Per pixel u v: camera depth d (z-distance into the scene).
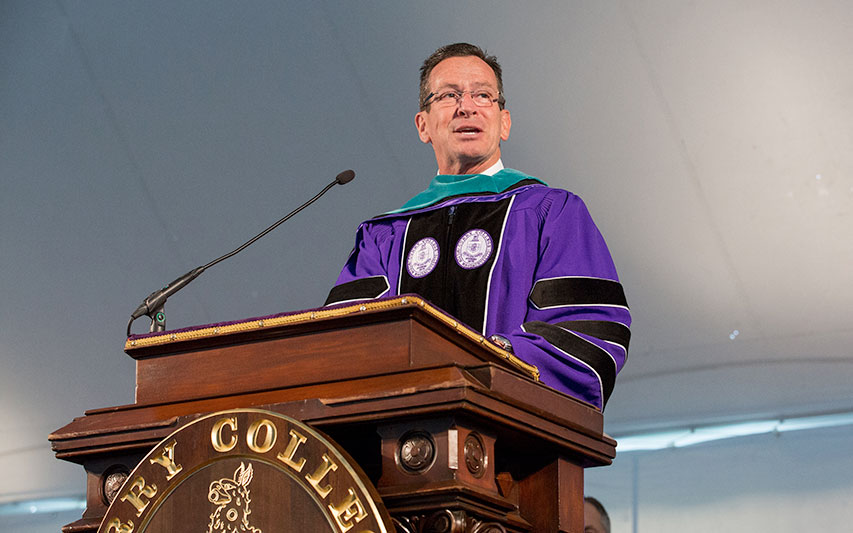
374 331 2.79
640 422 14.54
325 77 14.57
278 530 2.54
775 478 13.72
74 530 3.01
